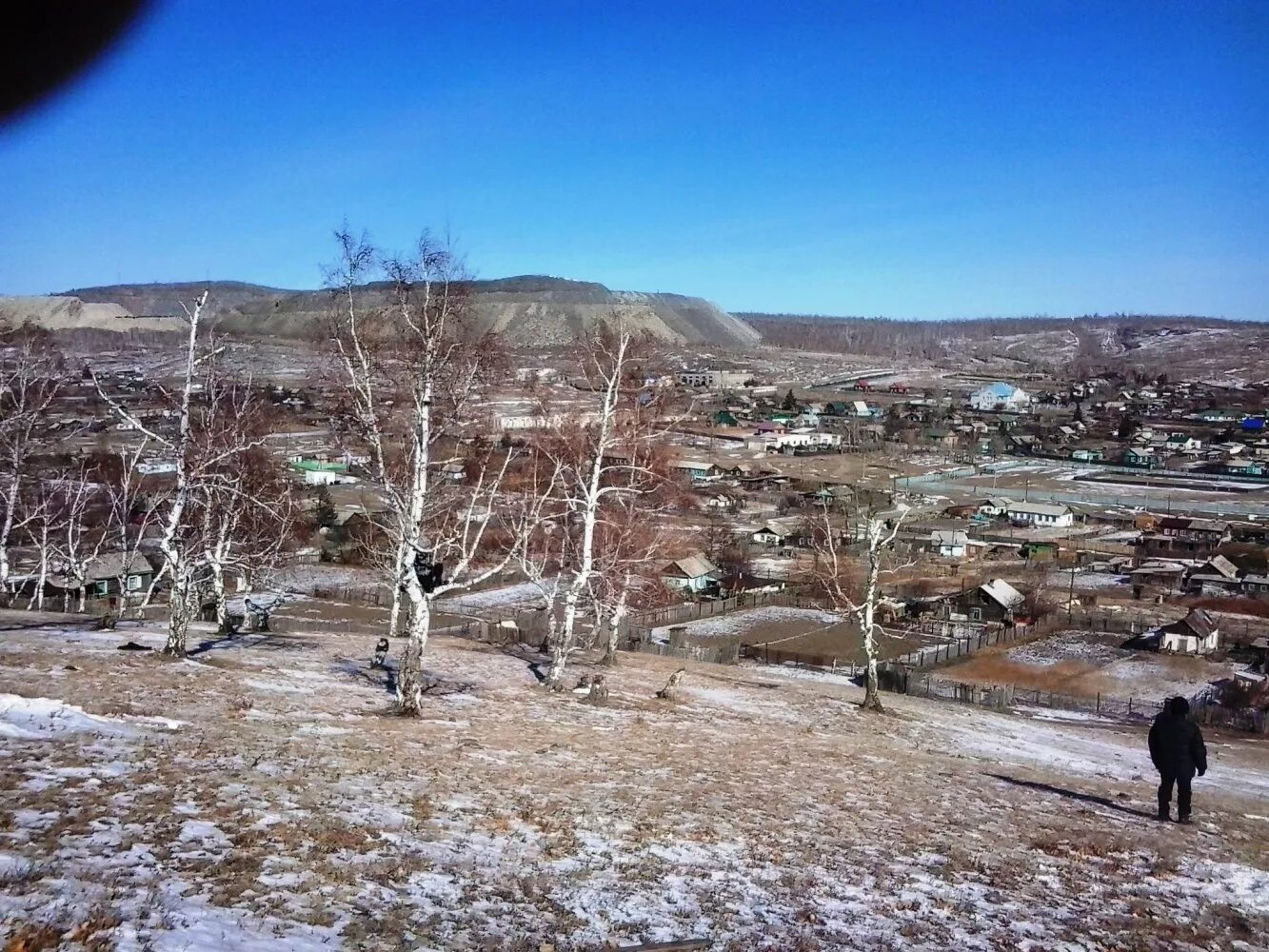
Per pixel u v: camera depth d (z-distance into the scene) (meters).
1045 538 119.56
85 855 10.37
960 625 78.25
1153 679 65.31
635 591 51.97
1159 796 21.78
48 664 24.23
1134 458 193.00
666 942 10.44
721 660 60.16
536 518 32.38
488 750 20.06
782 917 12.10
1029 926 12.97
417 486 24.30
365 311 24.38
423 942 9.55
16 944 7.81
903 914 12.89
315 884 10.62
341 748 18.02
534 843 13.69
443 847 12.77
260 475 47.00
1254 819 23.66
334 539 84.69
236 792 13.70
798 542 107.19
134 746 15.68
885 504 129.12
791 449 190.38
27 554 69.25
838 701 41.41
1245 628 82.56
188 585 32.88
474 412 27.14
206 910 9.38
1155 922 13.74
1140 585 96.94
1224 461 192.00
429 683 31.12
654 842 14.63
